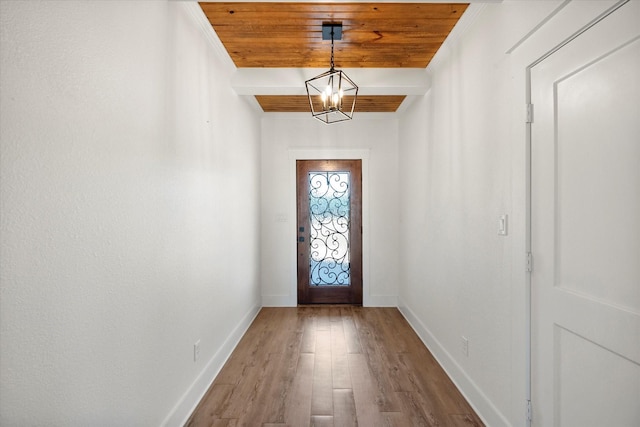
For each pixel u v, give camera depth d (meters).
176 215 1.91
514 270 1.71
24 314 0.94
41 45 0.99
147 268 1.60
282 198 4.53
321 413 2.11
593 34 1.25
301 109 4.26
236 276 3.22
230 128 3.02
